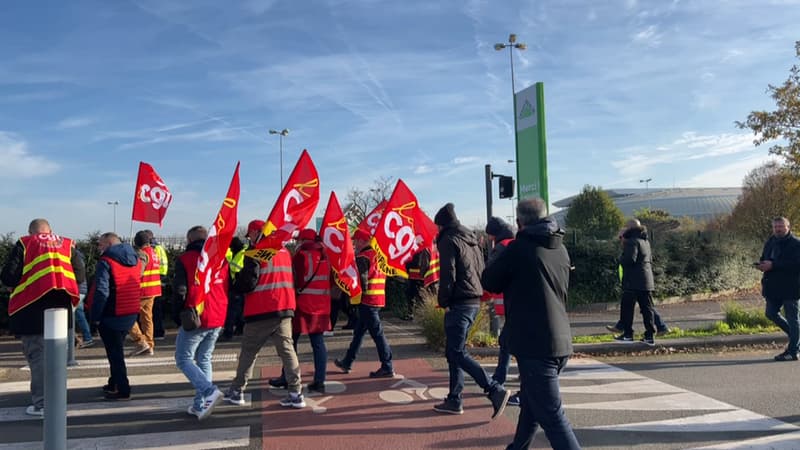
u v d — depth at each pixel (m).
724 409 5.94
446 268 5.52
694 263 16.08
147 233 9.09
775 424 5.46
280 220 5.72
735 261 16.92
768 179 31.84
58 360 4.08
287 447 4.94
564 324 4.06
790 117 20.94
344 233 7.07
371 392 6.60
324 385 6.56
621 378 7.29
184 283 5.52
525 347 4.00
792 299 8.14
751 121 21.80
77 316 9.69
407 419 5.65
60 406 4.07
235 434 5.25
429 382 7.05
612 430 5.34
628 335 9.29
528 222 4.30
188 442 5.07
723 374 7.46
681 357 8.60
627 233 9.16
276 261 5.86
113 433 5.31
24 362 8.73
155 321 10.84
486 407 6.04
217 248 5.48
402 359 8.40
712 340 9.23
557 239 4.21
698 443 5.00
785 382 7.00
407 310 12.86
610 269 14.32
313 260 6.52
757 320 10.51
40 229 6.00
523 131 10.77
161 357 8.87
